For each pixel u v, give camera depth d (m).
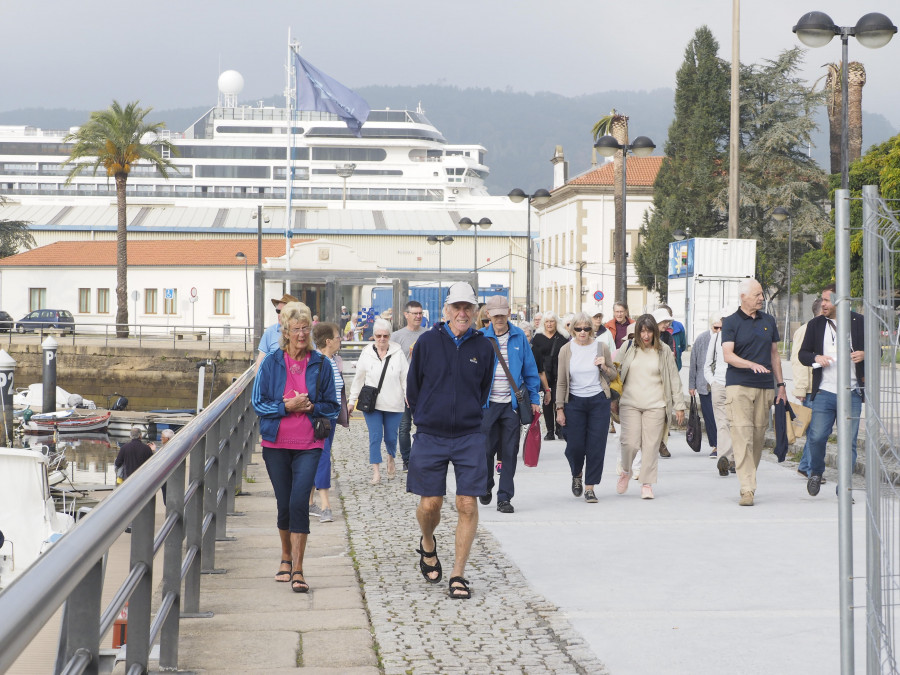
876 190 9.89
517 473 32.53
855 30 40.50
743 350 25.81
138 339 143.12
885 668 9.98
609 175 178.62
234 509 25.25
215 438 18.39
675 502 26.34
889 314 9.48
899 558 9.67
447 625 14.66
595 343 26.73
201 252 174.88
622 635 14.09
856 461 30.22
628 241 177.62
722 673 12.41
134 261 173.88
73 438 101.44
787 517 23.89
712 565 18.64
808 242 146.12
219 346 132.88
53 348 107.38
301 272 67.81
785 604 15.83
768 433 39.00
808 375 32.34
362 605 16.11
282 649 13.53
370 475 32.09
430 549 17.62
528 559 19.30
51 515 50.94
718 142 154.50
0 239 192.75
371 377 30.31
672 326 41.50
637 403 26.95
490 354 17.33
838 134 119.00
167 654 12.48
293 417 17.27
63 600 5.47
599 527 22.75
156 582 20.72
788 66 150.12
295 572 17.12
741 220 149.88
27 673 17.02
